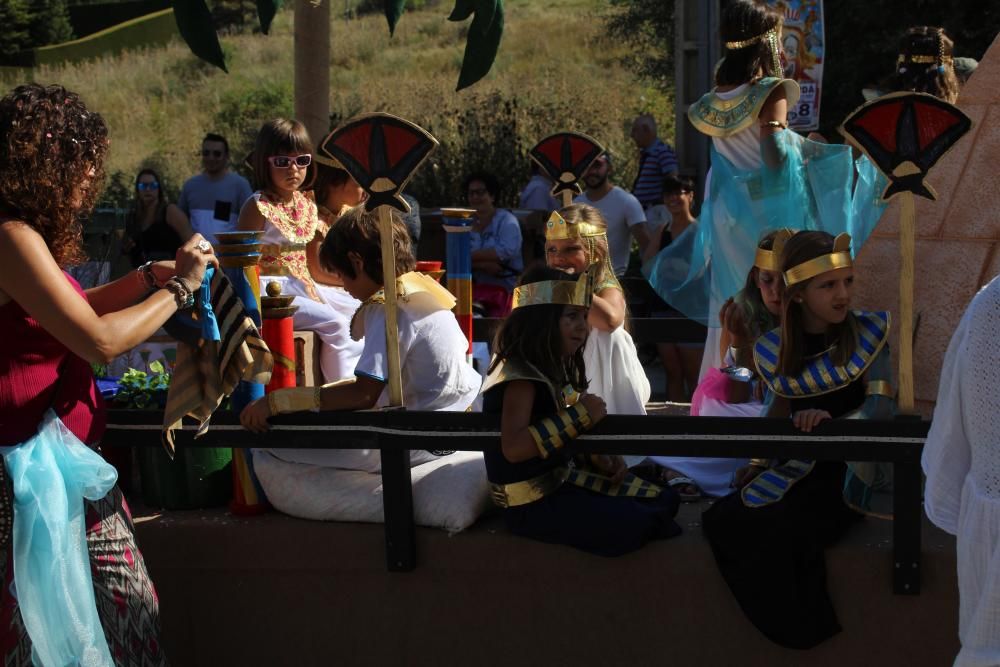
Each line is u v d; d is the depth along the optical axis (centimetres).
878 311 337
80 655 254
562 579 306
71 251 268
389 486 305
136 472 372
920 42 406
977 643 217
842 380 303
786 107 392
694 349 553
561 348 298
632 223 679
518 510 306
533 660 310
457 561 310
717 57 872
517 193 1265
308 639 320
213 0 2041
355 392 305
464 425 301
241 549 320
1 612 256
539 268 304
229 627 323
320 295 428
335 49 1831
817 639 291
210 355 294
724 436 291
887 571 294
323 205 450
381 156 292
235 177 848
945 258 338
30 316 256
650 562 302
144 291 289
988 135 342
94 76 1859
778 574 291
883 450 284
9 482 253
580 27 1792
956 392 225
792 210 394
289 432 307
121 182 1453
